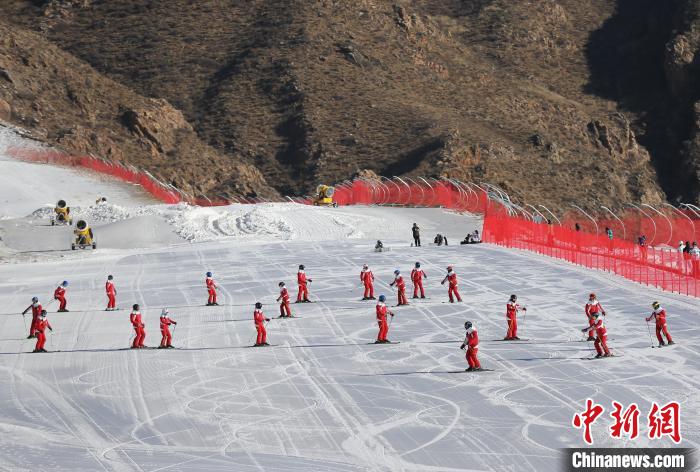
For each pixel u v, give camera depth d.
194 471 24.09
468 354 33.56
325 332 41.81
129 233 85.06
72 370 36.22
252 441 26.44
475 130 153.75
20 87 143.62
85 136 135.62
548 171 143.62
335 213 99.19
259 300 51.28
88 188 113.94
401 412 28.78
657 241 90.62
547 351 36.34
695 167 158.38
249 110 163.12
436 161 135.88
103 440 27.11
